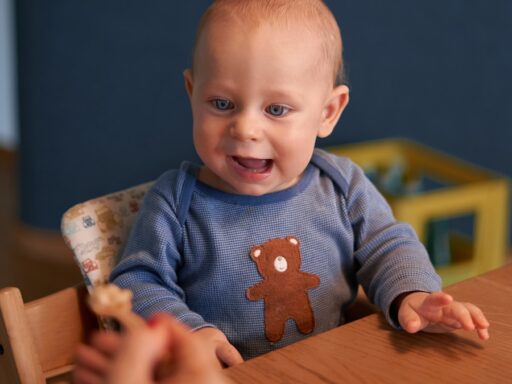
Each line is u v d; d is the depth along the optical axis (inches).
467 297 36.1
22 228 110.9
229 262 41.8
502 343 32.1
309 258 42.8
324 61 40.1
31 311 37.6
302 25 38.9
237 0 39.3
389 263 40.4
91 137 105.2
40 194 108.7
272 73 37.9
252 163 40.0
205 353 20.7
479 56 102.6
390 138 104.3
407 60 102.0
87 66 102.7
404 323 32.8
